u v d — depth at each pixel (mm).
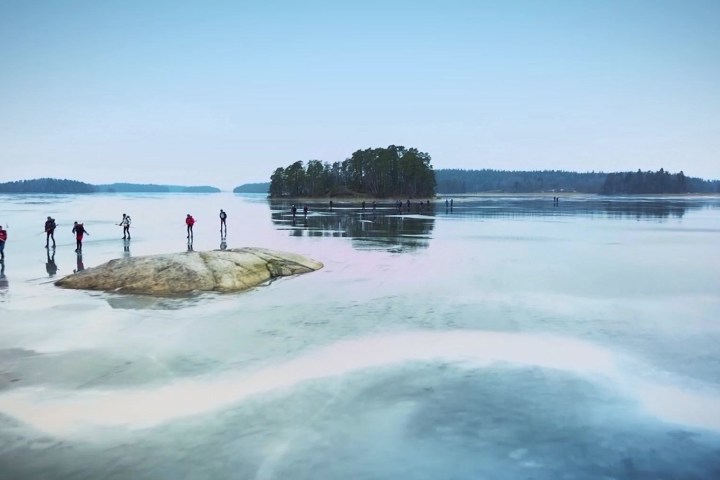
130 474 7676
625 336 14203
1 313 16203
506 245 35375
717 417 9570
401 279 22359
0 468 7750
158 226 54031
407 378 11305
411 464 8086
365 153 189500
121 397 10219
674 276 23156
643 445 8617
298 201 164625
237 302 18000
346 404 10062
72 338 13742
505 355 12711
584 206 112312
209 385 10844
